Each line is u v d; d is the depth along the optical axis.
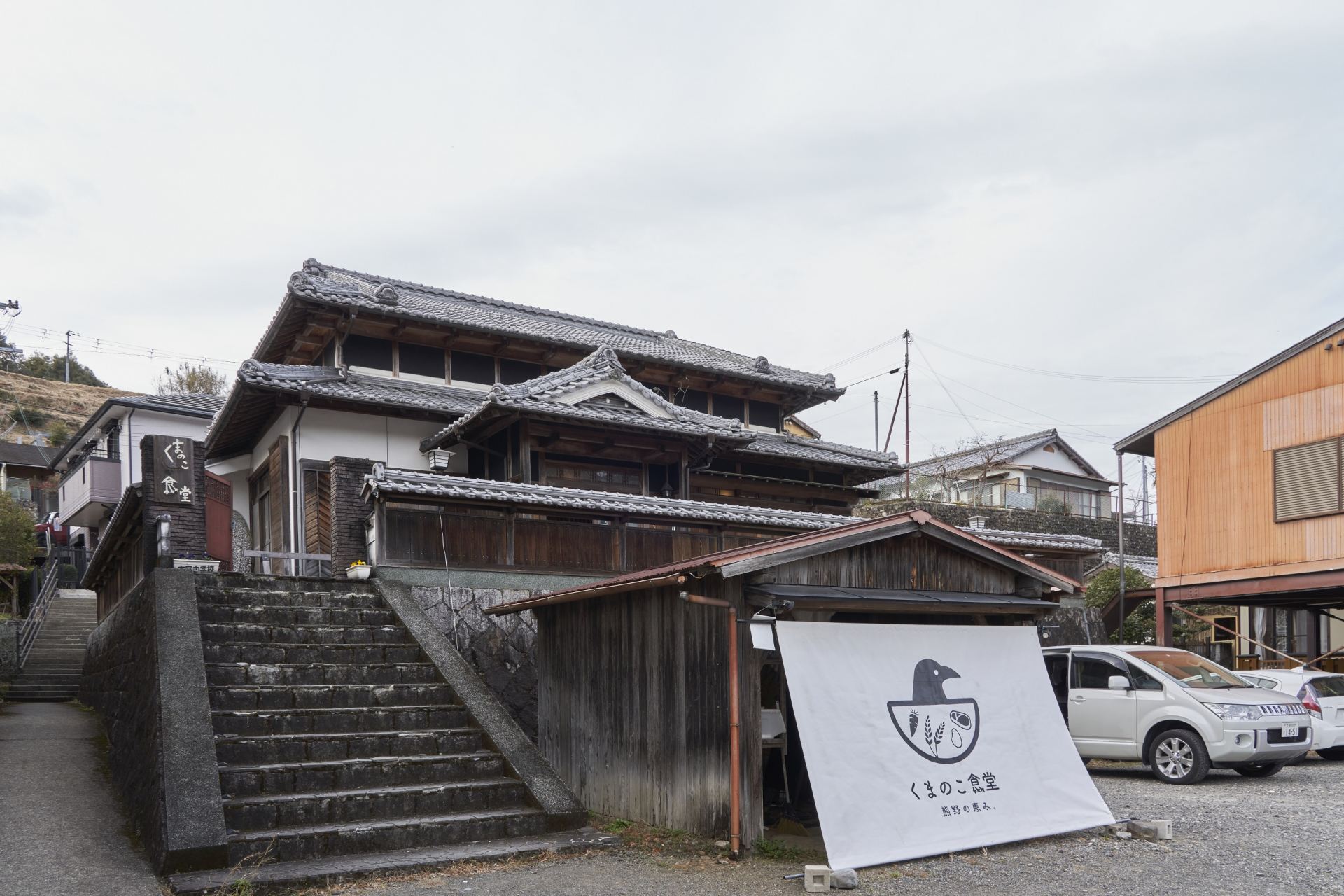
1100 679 11.93
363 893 6.25
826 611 8.45
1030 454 40.91
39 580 25.88
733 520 15.45
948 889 6.41
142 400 29.00
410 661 10.16
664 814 8.21
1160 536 20.55
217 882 6.04
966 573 8.96
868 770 7.11
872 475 22.78
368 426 17.05
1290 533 18.08
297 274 16.77
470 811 7.81
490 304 24.38
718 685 7.73
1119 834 8.02
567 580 13.90
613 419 16.23
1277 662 21.92
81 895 5.88
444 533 13.05
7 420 50.97
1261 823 8.59
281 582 11.56
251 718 8.21
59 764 9.58
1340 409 17.47
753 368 23.31
